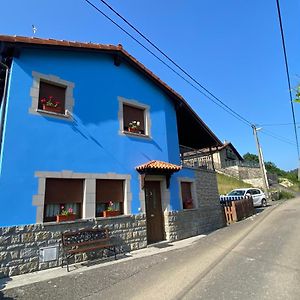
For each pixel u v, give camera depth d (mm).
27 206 7211
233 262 6711
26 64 8141
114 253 8672
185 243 10258
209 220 13656
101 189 9125
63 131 8438
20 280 6238
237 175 37875
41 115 8062
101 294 5180
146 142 11023
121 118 10312
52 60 8781
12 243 6762
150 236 10320
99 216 8898
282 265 6172
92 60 9930
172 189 11570
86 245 8055
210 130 14945
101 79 10000
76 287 5621
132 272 6520
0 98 9547
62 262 7441
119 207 9562
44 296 5191
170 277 5922
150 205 10703
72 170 8359
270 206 22984
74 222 7941
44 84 8555
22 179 7285
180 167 11008
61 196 8062
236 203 16391
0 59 8273
